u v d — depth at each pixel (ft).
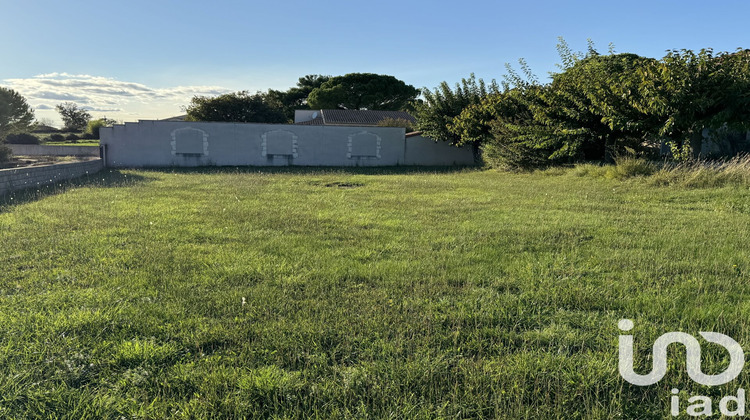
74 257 15.83
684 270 14.35
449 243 18.49
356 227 21.98
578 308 11.58
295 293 12.49
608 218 23.44
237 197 33.06
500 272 14.49
